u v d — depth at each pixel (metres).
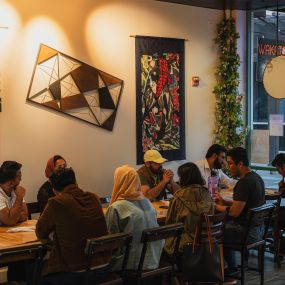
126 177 3.83
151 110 6.54
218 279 4.17
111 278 3.63
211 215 4.11
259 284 5.05
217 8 7.22
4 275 5.08
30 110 5.47
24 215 4.41
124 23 6.23
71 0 5.74
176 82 6.81
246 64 7.49
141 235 3.69
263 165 7.41
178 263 4.27
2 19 5.22
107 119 6.11
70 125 5.79
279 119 7.23
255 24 7.43
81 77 5.84
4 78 5.26
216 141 7.32
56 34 5.62
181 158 6.91
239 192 4.78
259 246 4.91
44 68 5.54
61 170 3.59
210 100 7.25
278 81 7.02
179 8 6.80
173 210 4.28
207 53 7.16
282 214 5.69
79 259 3.39
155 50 6.55
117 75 6.19
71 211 3.41
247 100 7.52
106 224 3.63
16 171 4.30
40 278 3.31
